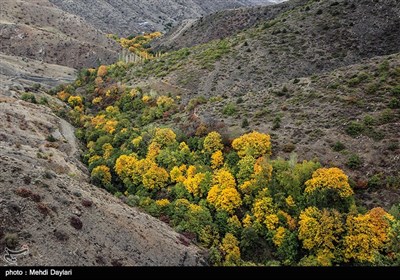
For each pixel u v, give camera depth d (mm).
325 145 65438
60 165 70312
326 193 53812
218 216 56875
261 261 51406
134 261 43562
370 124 66750
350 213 50562
